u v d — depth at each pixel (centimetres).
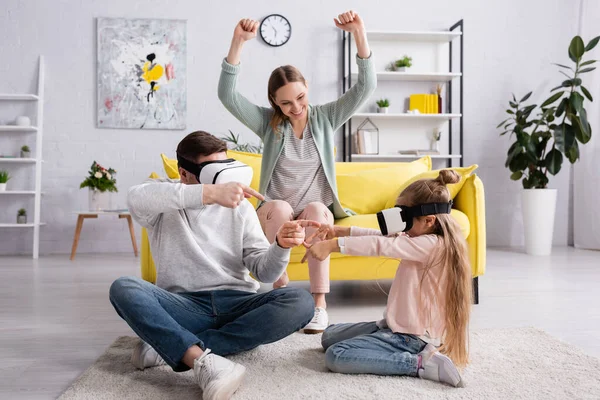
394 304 153
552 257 429
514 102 493
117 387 139
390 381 143
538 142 465
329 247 151
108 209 455
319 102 504
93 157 487
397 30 502
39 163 465
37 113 473
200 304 152
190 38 492
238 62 215
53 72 482
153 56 488
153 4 489
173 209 147
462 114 492
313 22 503
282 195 227
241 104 225
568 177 526
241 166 152
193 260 154
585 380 142
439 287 148
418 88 513
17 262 418
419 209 150
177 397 132
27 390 141
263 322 148
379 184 294
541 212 446
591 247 489
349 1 505
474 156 519
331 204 233
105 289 297
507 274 340
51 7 480
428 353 145
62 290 294
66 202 486
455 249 147
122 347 178
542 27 521
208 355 130
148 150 491
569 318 221
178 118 491
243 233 161
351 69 505
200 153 150
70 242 487
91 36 484
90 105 485
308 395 132
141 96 488
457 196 260
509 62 520
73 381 148
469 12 516
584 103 497
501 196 521
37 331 205
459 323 145
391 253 147
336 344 152
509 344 177
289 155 225
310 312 153
